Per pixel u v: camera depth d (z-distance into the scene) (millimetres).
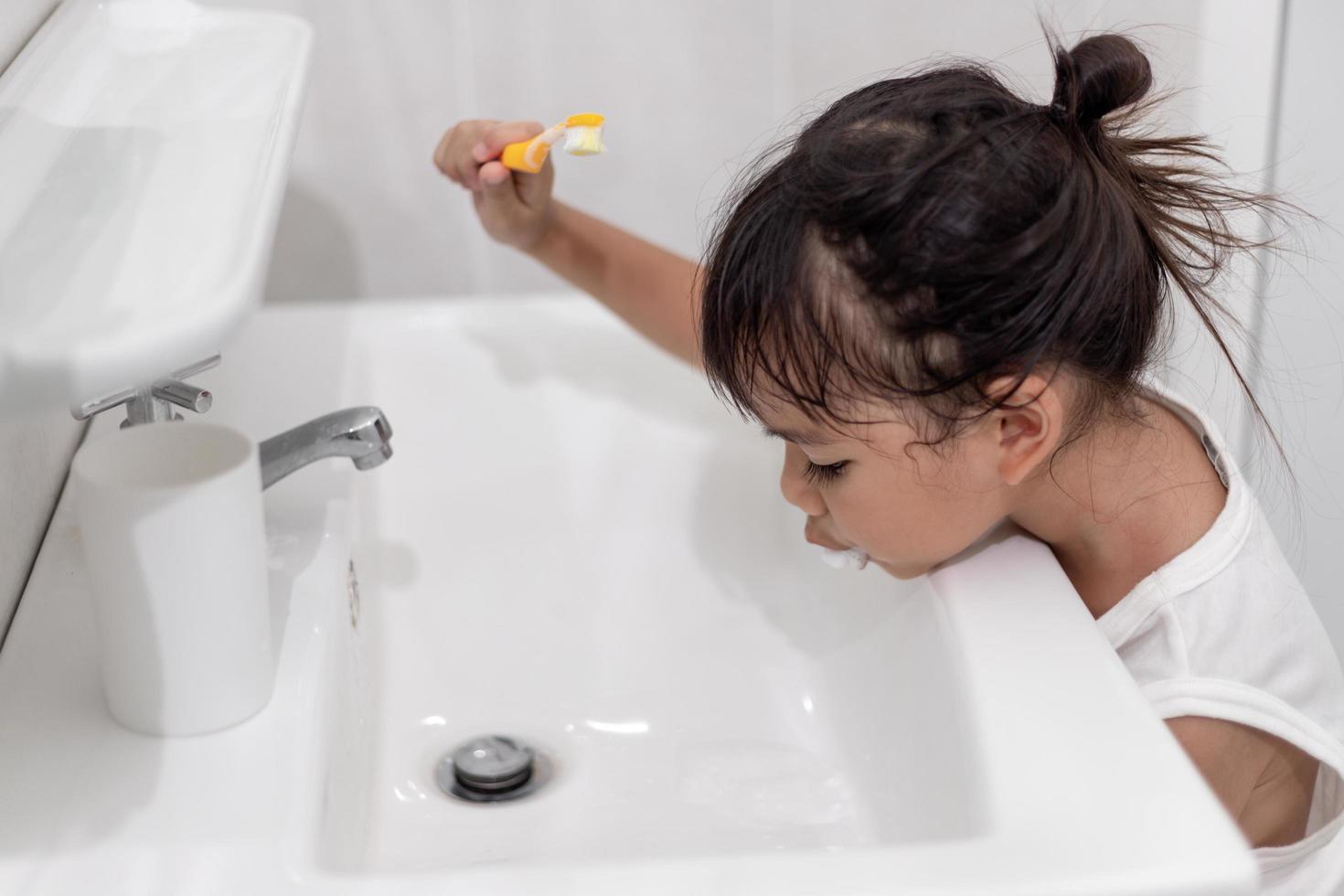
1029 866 472
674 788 752
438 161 910
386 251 1182
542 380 959
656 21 1123
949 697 613
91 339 364
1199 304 793
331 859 559
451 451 941
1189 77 1083
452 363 959
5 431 638
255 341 938
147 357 368
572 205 1186
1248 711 696
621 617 887
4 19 695
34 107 620
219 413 842
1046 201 611
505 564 919
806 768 766
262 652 564
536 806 737
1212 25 1067
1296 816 772
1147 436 753
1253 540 760
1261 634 731
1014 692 576
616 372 965
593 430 950
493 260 1195
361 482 853
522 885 466
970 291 599
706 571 905
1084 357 651
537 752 784
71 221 474
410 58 1109
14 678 584
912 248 597
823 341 621
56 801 518
